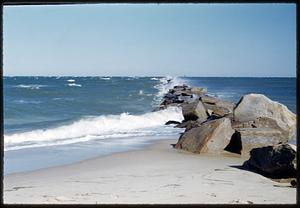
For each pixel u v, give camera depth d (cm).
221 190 655
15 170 936
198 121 1805
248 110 1435
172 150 1214
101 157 1109
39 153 1197
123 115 2206
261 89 4703
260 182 735
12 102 2891
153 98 3891
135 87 5788
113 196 616
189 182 734
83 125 1934
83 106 3078
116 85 6231
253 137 1134
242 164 974
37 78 7562
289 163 759
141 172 878
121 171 899
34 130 1738
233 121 1393
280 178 782
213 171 863
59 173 895
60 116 2470
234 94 3931
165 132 1738
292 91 4109
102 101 3503
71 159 1087
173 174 836
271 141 1133
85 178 822
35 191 677
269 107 1436
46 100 3195
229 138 1170
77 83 6894
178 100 3039
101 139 1512
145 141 1436
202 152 1146
